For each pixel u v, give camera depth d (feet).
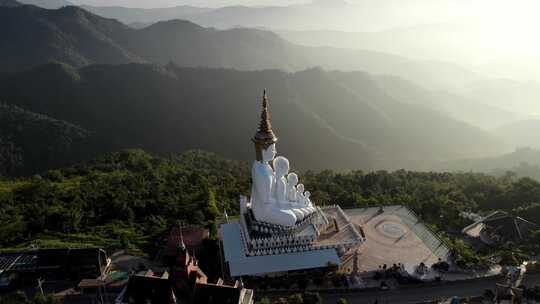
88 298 211.82
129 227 307.58
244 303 177.37
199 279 181.27
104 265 233.14
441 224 294.05
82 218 315.99
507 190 341.41
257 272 216.13
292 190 245.24
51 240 283.59
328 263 220.64
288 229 230.07
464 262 231.71
